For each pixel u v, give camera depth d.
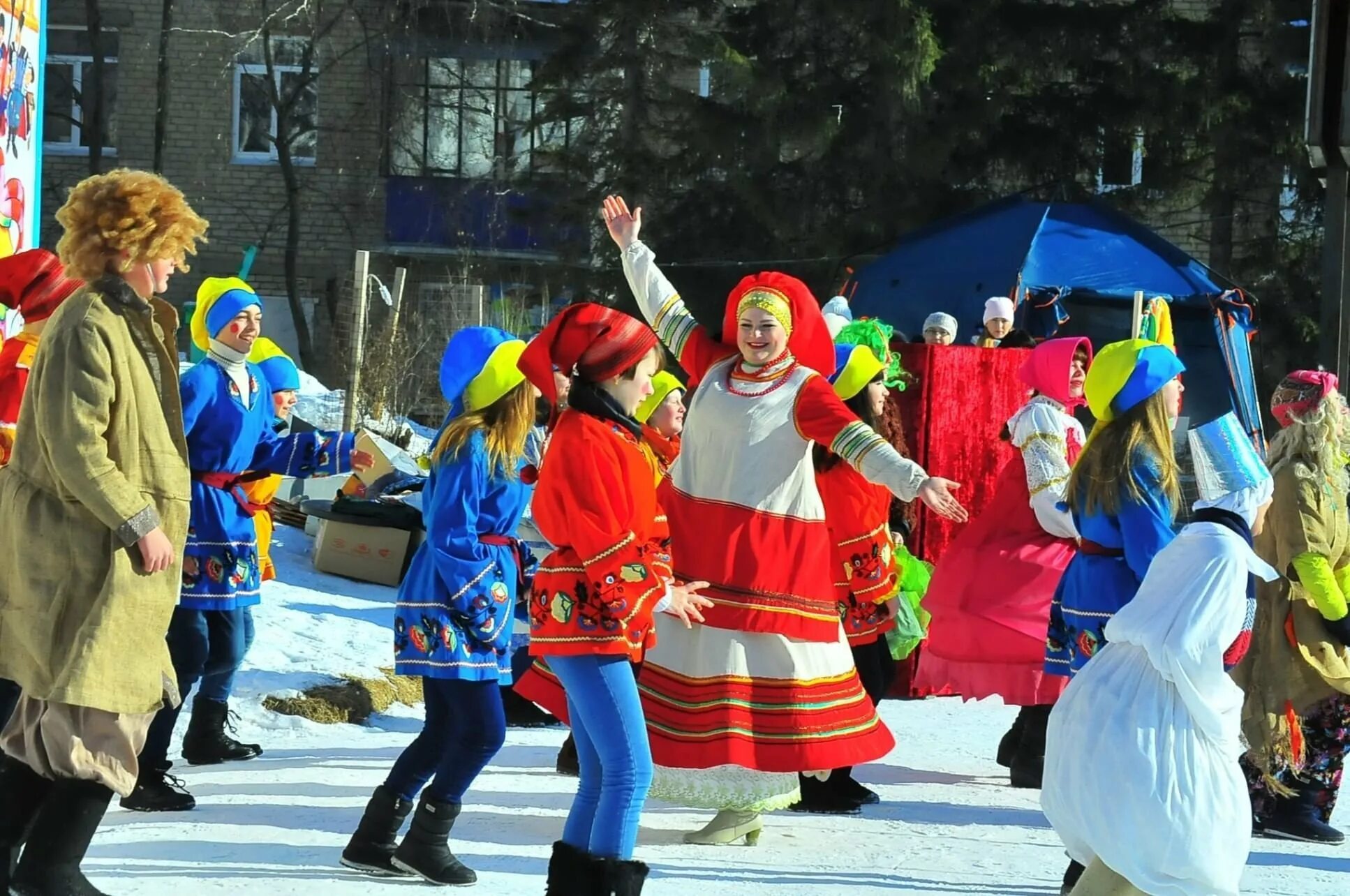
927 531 10.88
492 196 32.59
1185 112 25.33
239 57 33.41
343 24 33.09
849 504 7.43
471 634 5.89
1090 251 17.81
